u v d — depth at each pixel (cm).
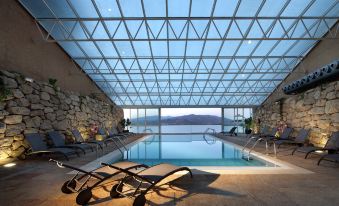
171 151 1008
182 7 823
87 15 855
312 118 916
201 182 400
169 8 827
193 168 505
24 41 751
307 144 909
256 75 1374
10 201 318
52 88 809
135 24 916
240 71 1291
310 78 865
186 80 1445
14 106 614
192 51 1120
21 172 477
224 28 941
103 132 1130
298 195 333
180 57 1159
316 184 385
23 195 340
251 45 1066
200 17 805
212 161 738
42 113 738
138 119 1939
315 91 896
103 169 385
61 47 1023
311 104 924
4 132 578
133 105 1834
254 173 457
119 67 1260
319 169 492
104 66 1238
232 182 399
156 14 855
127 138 1324
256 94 1650
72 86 1133
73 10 811
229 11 835
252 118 1778
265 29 938
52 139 697
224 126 1889
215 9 829
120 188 339
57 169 504
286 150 796
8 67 664
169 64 1242
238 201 314
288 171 474
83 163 578
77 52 1088
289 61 1188
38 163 572
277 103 1281
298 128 1034
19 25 727
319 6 805
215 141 1345
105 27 911
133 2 804
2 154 569
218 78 1422
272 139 869
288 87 1080
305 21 881
